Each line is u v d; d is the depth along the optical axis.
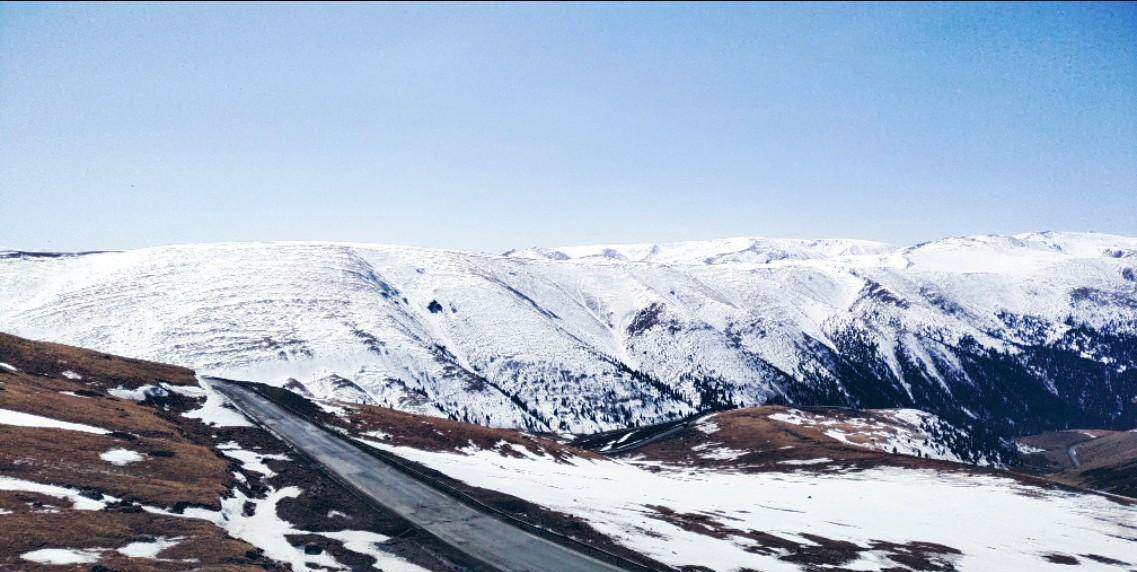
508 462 77.38
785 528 57.47
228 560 29.53
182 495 38.00
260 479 48.25
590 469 91.00
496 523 42.12
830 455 127.38
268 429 65.06
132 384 71.50
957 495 89.75
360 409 87.44
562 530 42.34
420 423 86.19
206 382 89.00
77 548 27.41
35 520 29.36
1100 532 72.94
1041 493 92.75
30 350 72.25
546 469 77.75
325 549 34.84
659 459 150.75
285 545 35.12
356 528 39.03
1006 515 78.50
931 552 55.19
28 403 49.72
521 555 36.50
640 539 43.34
